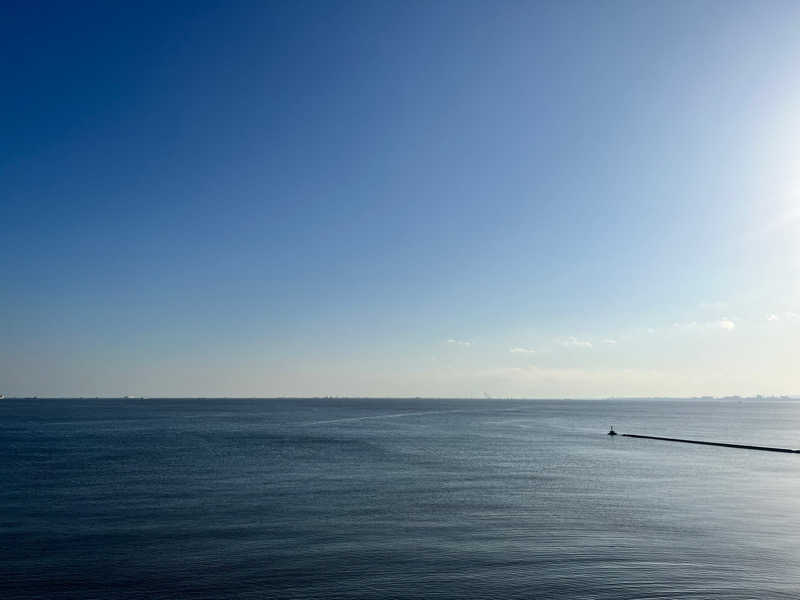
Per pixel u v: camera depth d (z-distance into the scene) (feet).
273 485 130.11
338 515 96.22
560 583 61.57
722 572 65.41
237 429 362.74
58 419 492.54
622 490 126.31
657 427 440.86
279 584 61.26
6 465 166.30
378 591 59.21
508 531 84.99
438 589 59.82
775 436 339.57
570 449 238.48
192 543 77.46
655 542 78.79
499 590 59.47
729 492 124.77
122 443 250.57
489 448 239.50
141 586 60.80
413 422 486.79
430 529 86.12
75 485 129.08
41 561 69.31
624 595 57.98
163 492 119.85
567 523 90.68
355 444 253.44
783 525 90.12
